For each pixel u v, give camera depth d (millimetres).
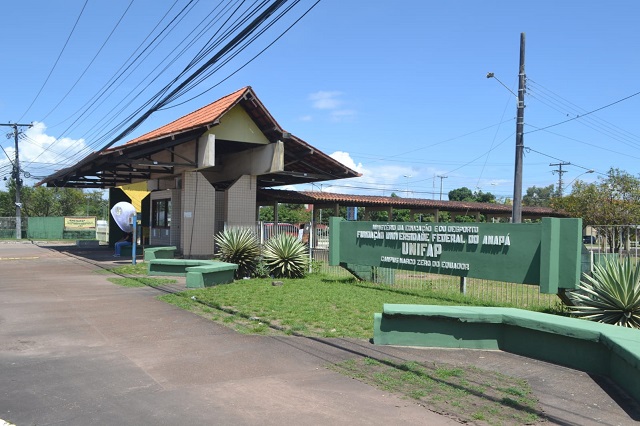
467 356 7020
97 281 14977
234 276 15781
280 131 21312
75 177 27688
